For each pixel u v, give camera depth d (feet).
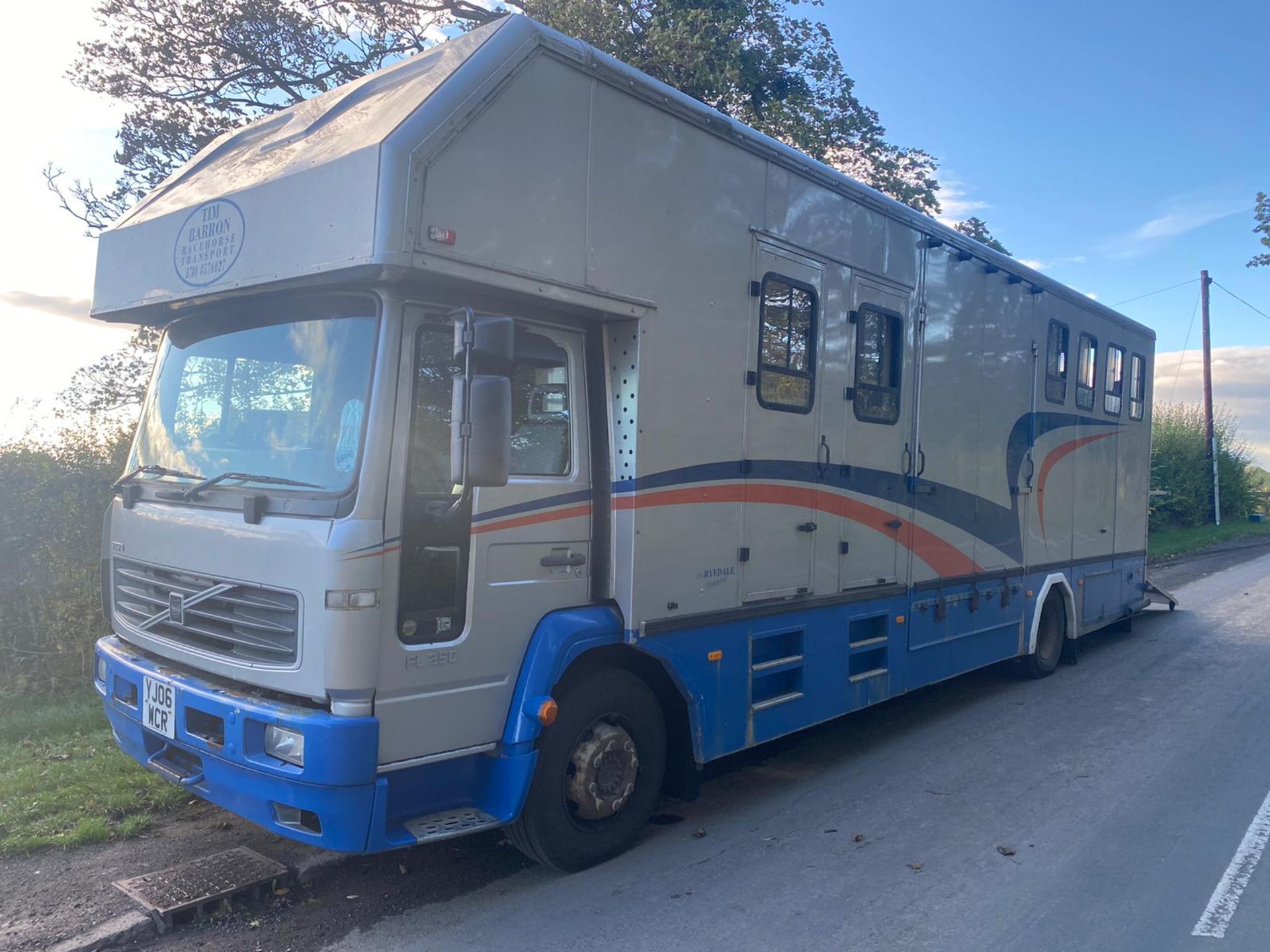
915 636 22.89
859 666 21.06
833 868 15.70
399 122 12.19
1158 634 38.88
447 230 12.30
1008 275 26.81
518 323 14.28
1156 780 20.29
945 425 23.91
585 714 15.05
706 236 16.57
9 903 13.33
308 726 11.87
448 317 13.28
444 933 13.30
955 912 14.20
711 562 16.71
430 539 12.89
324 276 12.60
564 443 14.94
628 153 15.10
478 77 12.88
